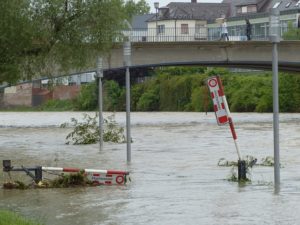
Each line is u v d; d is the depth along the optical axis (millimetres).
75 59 50094
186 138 62562
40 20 47469
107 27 49594
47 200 24438
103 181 28516
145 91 180250
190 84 166625
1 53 47094
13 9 45062
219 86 28359
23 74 50625
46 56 50125
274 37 26109
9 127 92188
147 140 60500
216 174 32250
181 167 36156
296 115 123500
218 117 28594
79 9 48938
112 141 58875
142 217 20844
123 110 175750
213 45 91688
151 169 35312
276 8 26266
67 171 28422
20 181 28672
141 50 89750
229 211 21531
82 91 184875
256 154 44219
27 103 194750
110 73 179500
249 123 92188
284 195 24656
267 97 145875
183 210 21891
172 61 90688
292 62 94438
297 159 39781
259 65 98688
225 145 53062
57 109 189875
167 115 136500
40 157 44406
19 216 19734
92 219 20641
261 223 19500
